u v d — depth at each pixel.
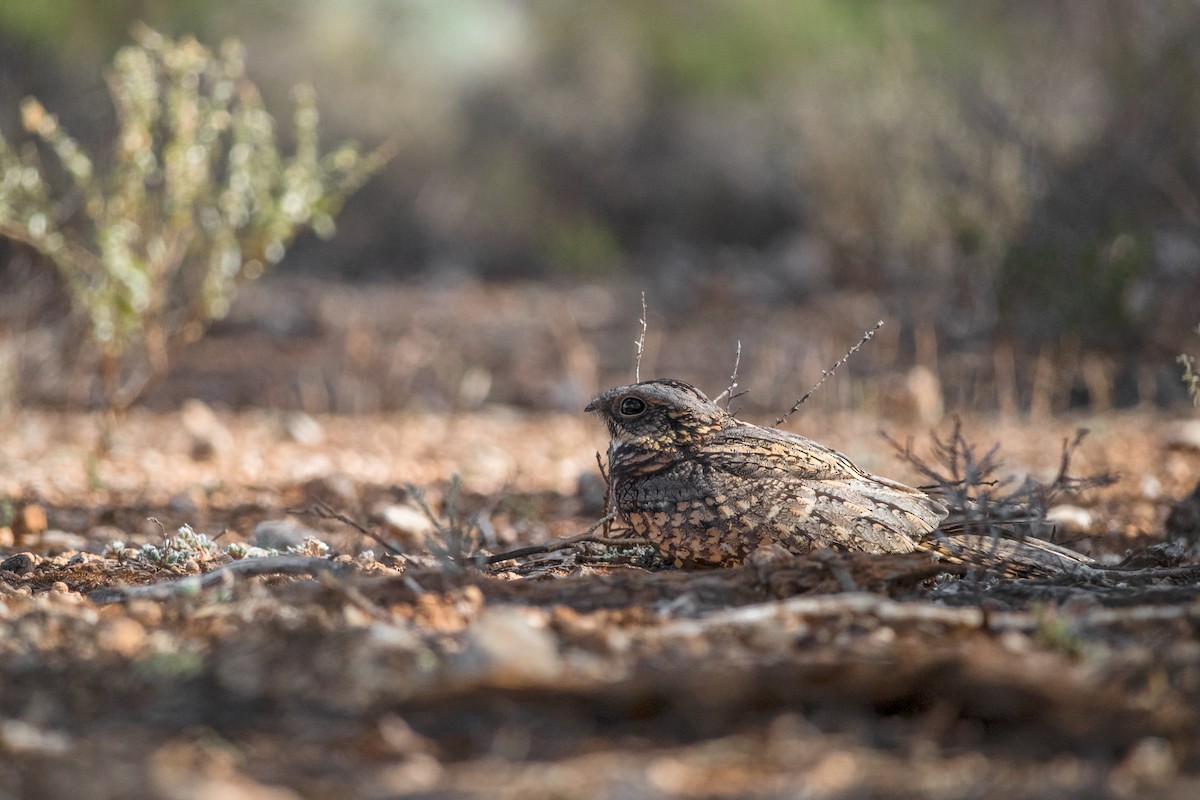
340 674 4.96
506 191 32.06
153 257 13.06
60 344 16.38
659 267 30.75
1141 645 5.28
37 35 23.64
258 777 4.20
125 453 13.24
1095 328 16.78
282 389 18.36
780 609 5.53
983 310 19.23
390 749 4.40
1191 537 8.72
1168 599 6.26
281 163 14.05
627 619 5.74
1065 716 4.49
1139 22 19.39
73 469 12.30
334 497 11.00
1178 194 18.20
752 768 4.21
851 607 5.58
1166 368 16.06
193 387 18.31
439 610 5.81
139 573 7.51
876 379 17.16
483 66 31.83
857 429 14.59
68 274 12.88
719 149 32.84
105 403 13.31
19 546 8.94
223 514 10.23
